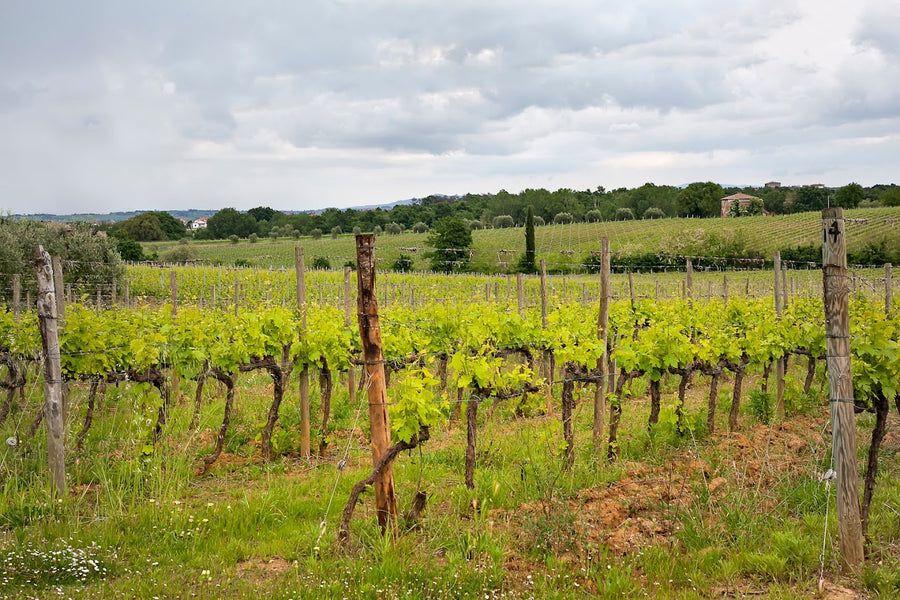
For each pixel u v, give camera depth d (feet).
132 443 27.78
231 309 44.47
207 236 318.24
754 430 33.19
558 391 39.06
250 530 21.53
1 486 23.63
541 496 22.99
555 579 17.69
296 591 16.83
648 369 31.12
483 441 30.53
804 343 38.86
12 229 93.09
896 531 20.43
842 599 16.74
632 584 17.44
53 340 23.34
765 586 17.66
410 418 21.12
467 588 17.20
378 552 19.17
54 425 23.24
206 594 16.80
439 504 23.38
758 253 180.45
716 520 20.98
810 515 21.26
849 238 149.18
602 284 29.73
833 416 18.49
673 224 270.26
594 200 413.80
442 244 192.24
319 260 184.96
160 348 28.60
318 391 41.39
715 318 46.93
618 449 29.68
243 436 33.14
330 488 25.44
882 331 20.65
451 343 41.29
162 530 20.89
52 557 18.30
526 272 151.02
